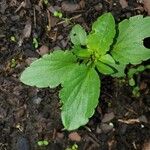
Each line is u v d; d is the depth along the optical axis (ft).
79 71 1.40
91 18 1.69
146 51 1.42
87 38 1.43
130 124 1.58
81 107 1.36
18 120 1.56
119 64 1.44
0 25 1.66
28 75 1.39
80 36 1.49
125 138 1.56
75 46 1.47
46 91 1.59
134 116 1.59
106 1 1.71
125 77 1.63
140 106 1.60
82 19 1.69
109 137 1.56
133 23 1.44
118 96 1.61
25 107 1.57
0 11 1.68
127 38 1.44
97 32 1.41
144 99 1.61
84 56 1.44
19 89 1.59
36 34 1.65
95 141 1.55
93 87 1.38
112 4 1.71
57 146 1.54
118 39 1.45
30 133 1.55
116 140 1.56
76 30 1.50
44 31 1.66
